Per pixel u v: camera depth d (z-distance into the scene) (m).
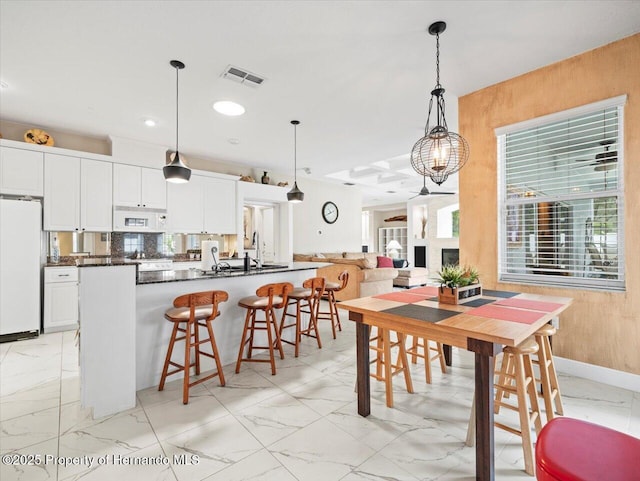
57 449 1.72
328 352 3.30
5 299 3.50
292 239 6.79
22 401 2.25
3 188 3.65
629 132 2.38
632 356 2.38
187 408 2.15
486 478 1.44
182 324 2.69
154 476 1.52
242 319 3.14
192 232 5.21
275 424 1.96
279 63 2.66
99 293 2.09
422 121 3.97
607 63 2.46
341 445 1.75
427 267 10.22
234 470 1.57
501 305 2.04
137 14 2.06
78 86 3.00
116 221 4.45
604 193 2.56
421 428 1.91
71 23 2.13
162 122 3.92
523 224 3.05
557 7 2.05
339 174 7.41
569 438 1.04
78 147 4.39
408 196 9.95
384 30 2.25
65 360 3.01
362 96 3.28
